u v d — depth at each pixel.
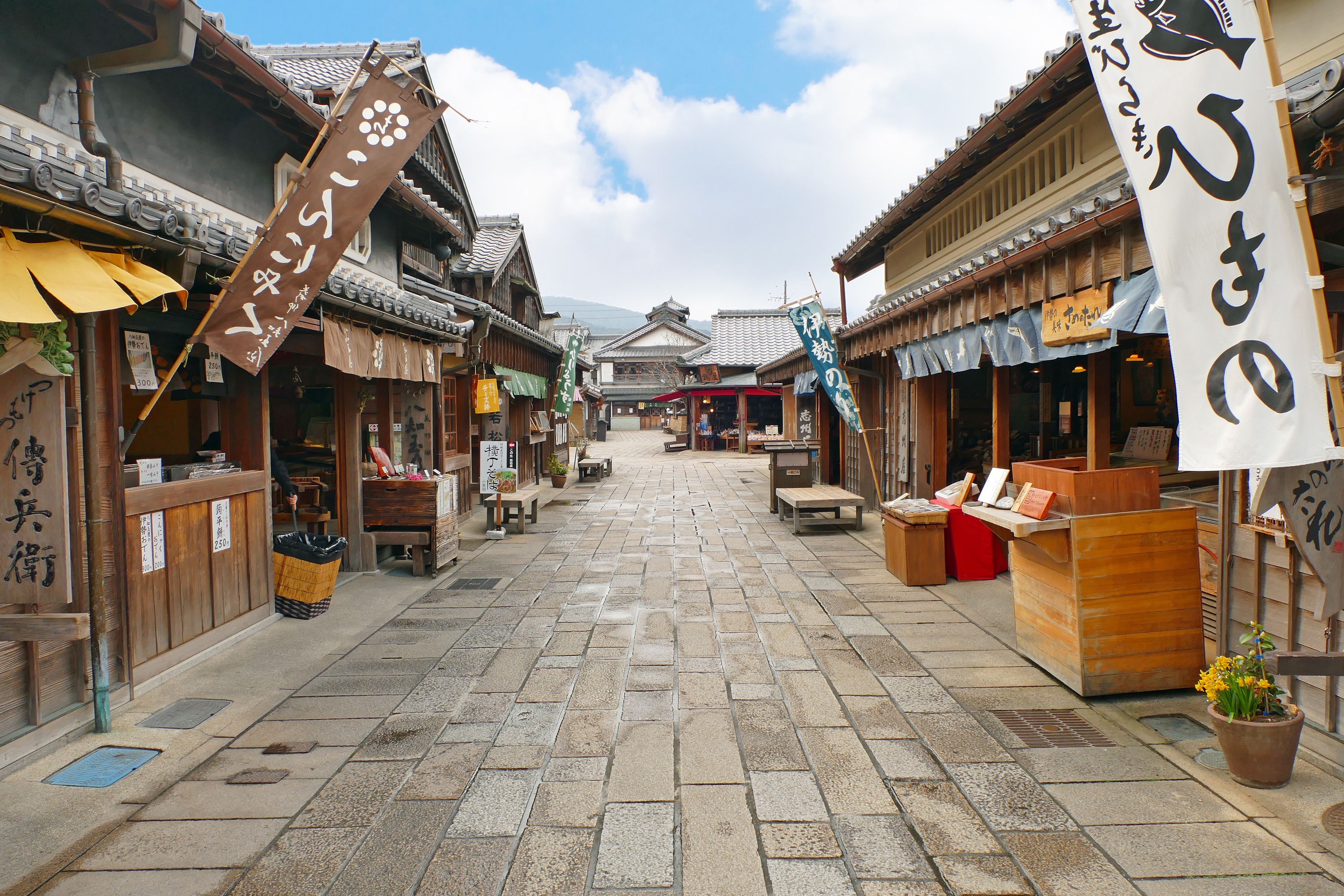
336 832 2.99
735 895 2.58
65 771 3.51
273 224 4.22
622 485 17.61
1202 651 4.23
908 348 8.48
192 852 2.86
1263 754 3.14
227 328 4.23
